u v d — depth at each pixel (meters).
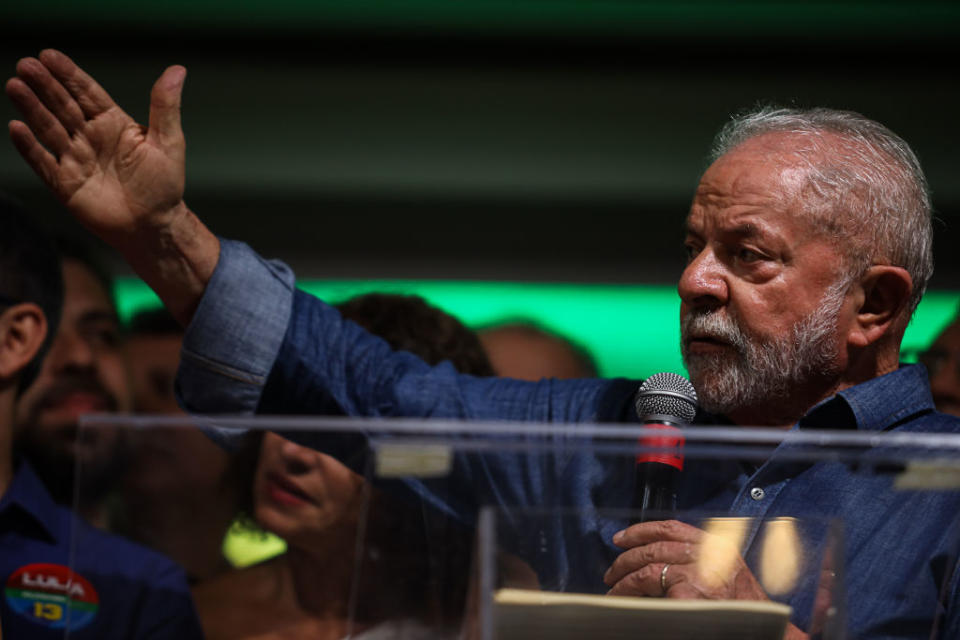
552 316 8.38
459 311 8.38
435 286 8.40
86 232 7.73
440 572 2.01
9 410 4.20
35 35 8.19
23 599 3.92
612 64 8.45
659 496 2.12
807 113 3.72
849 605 2.10
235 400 3.55
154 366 6.47
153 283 3.46
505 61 8.44
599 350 8.35
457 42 8.40
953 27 8.26
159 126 3.24
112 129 3.23
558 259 8.43
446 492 2.03
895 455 2.14
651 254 8.41
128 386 6.13
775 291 3.37
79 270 6.02
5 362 4.17
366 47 8.39
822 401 3.45
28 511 4.02
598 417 3.78
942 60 8.29
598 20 8.38
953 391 6.38
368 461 2.03
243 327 3.51
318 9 8.32
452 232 8.44
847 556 2.12
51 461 5.63
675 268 8.41
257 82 8.38
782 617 1.94
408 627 2.01
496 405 3.88
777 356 3.37
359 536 2.03
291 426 2.04
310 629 2.03
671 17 8.38
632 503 2.08
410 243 8.41
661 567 2.03
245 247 3.57
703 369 3.44
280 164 8.39
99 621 2.01
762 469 2.18
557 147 8.46
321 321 3.86
